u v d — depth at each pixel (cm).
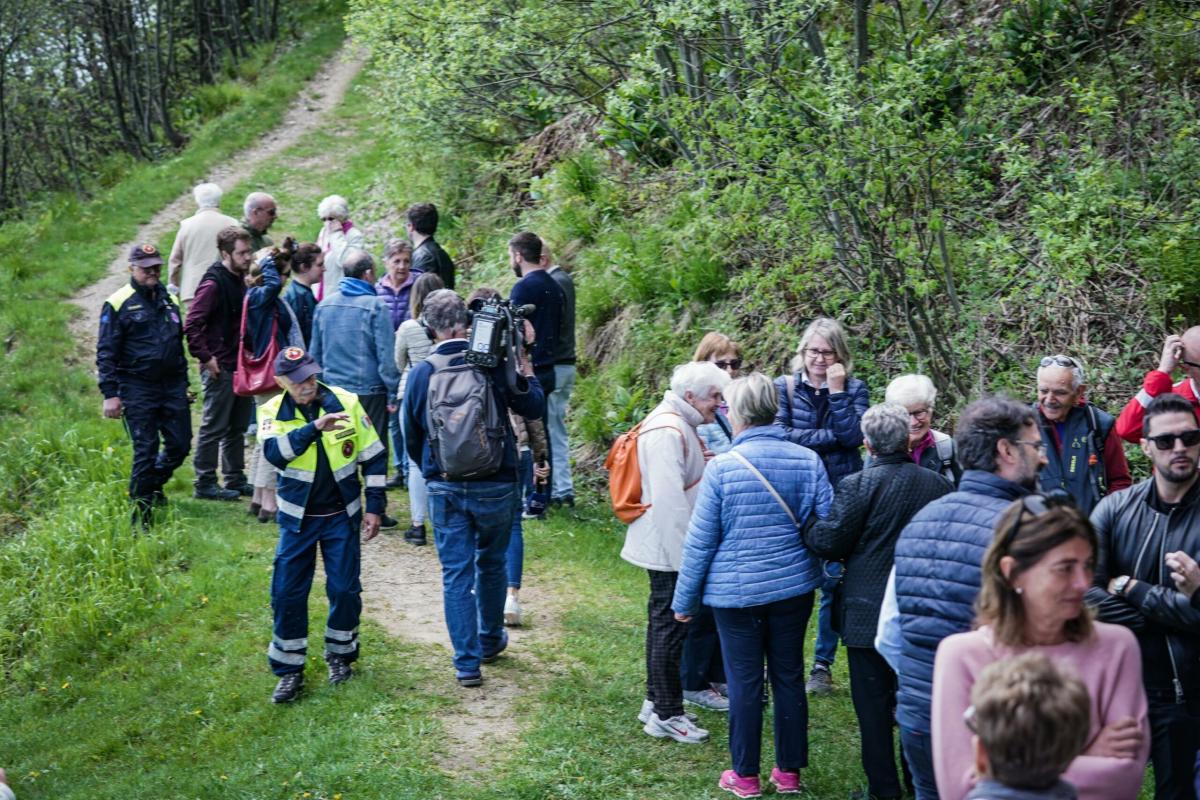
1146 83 862
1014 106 735
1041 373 512
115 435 1033
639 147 1094
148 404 837
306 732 546
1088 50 887
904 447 454
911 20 916
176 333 842
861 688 463
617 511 534
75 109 2547
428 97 1224
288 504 570
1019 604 296
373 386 809
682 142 930
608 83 1055
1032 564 291
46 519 892
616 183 1141
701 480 519
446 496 567
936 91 720
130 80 2536
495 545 586
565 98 1082
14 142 2441
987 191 761
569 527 835
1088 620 302
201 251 972
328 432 570
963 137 714
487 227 1313
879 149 686
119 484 892
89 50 2527
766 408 481
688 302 953
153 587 751
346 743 530
